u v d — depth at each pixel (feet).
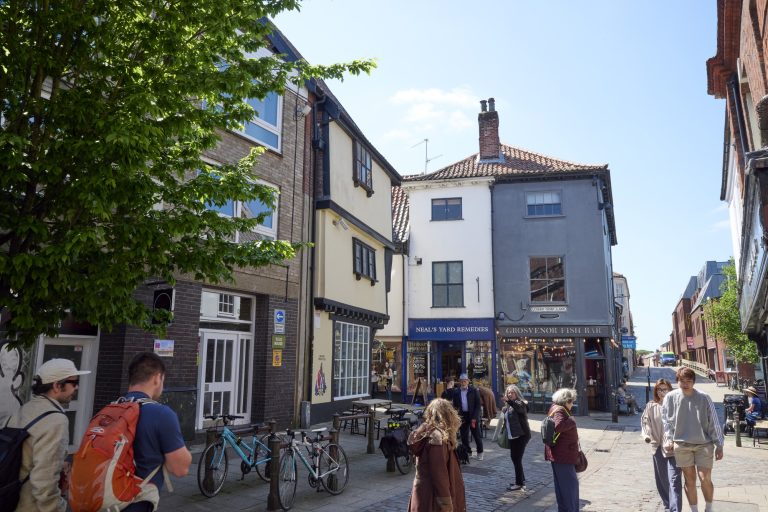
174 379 34.06
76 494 9.64
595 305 73.72
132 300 18.72
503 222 78.69
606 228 88.33
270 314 42.65
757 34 29.19
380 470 31.78
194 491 25.08
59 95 17.49
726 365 161.38
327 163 50.47
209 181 20.48
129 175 16.55
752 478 32.48
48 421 11.90
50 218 18.07
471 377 76.23
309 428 45.14
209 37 19.54
